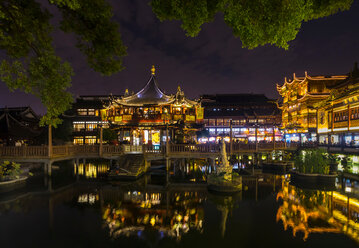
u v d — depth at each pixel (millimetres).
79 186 20797
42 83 8875
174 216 13328
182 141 36469
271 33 5004
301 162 21938
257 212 13938
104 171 29406
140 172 24422
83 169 30297
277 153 37438
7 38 7582
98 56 7699
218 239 10422
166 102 33125
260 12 4738
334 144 32062
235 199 16703
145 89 38062
